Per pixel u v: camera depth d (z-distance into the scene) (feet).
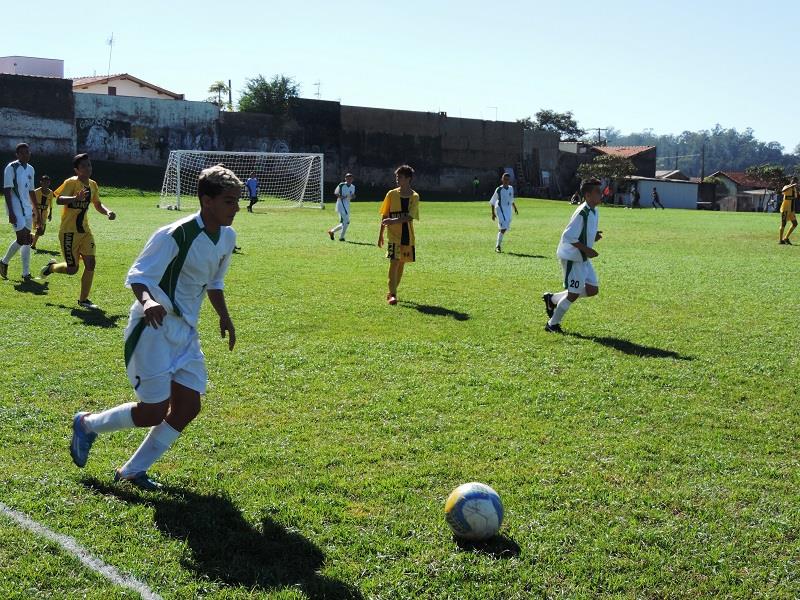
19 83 148.97
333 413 20.34
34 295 35.83
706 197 265.75
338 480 15.99
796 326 33.24
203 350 26.43
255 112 189.57
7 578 11.98
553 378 24.27
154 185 153.99
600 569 12.89
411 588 12.20
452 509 13.56
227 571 12.44
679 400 22.38
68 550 12.86
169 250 14.58
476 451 17.92
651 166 265.54
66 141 154.51
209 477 15.99
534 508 15.05
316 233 75.61
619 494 15.74
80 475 15.81
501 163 217.15
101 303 34.53
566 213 132.16
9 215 39.01
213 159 157.99
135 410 14.93
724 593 12.39
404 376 24.07
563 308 30.99
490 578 12.51
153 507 14.55
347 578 12.39
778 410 21.76
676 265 56.18
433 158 204.33
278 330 30.04
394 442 18.34
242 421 19.54
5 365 23.82
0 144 148.56
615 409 21.39
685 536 14.10
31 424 18.70
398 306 36.01
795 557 13.50
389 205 36.17
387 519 14.35
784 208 75.36
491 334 30.48
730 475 16.97
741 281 47.47
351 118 189.47
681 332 31.68
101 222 82.23
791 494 16.06
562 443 18.65
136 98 161.07
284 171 163.84
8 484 15.25
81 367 23.84
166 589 11.90
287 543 13.39
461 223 98.68
